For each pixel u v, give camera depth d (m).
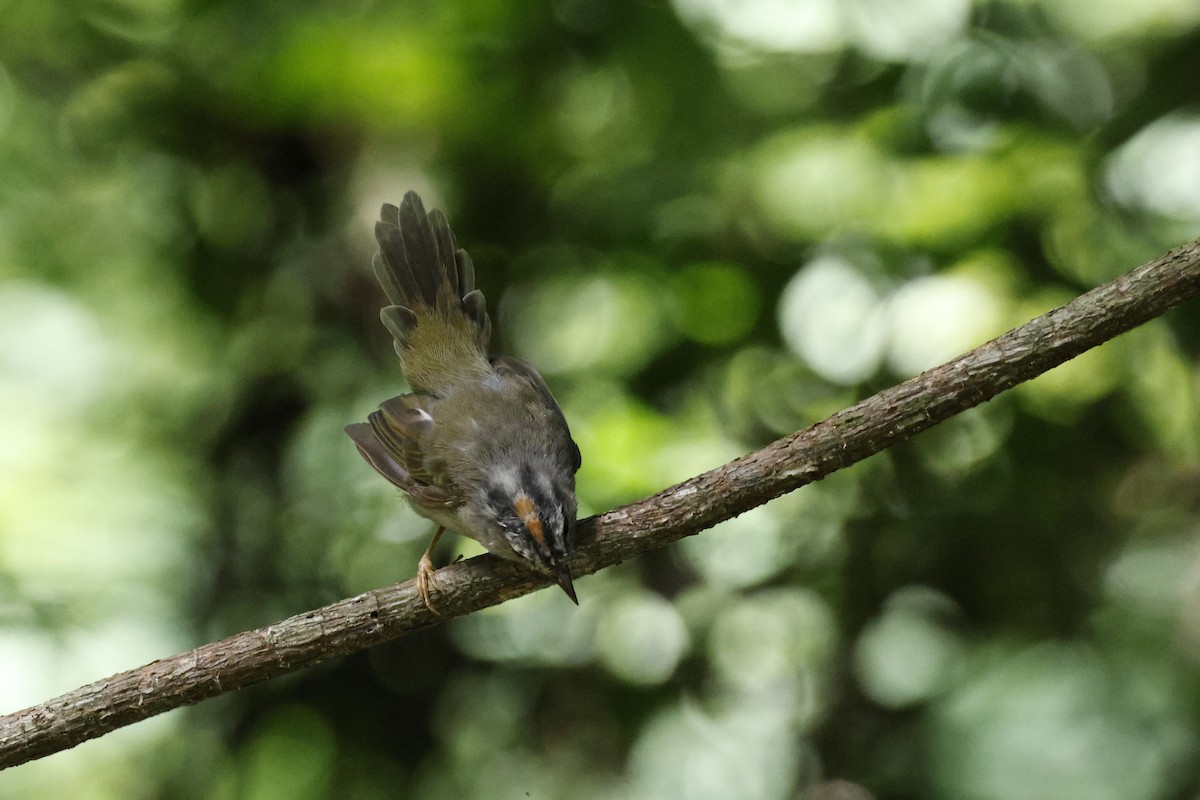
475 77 13.53
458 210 14.23
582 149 14.05
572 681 13.23
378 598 7.52
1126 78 12.16
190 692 7.29
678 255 13.26
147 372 16.03
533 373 9.80
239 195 14.91
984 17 12.62
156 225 15.11
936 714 12.06
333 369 14.34
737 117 13.46
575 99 13.98
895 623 12.67
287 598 13.71
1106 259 11.86
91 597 13.58
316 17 13.23
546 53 13.54
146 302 16.06
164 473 15.31
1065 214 11.90
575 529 7.53
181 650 13.72
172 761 13.72
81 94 15.04
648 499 7.53
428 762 13.22
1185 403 12.05
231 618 13.80
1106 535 12.57
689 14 12.99
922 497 12.61
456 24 13.17
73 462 15.41
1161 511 12.66
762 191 13.17
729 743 13.08
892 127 12.56
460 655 13.30
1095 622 12.47
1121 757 11.70
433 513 9.06
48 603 12.91
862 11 12.77
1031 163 12.02
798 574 12.99
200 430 15.23
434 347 9.77
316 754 13.11
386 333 14.23
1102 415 11.87
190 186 14.93
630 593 13.39
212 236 14.90
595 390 12.97
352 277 14.41
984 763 11.73
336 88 13.57
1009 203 11.93
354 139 14.52
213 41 13.80
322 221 14.84
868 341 12.37
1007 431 11.99
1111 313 6.64
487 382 9.48
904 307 12.20
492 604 7.69
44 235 15.60
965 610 12.52
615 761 13.24
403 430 9.20
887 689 12.45
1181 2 12.06
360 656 13.28
